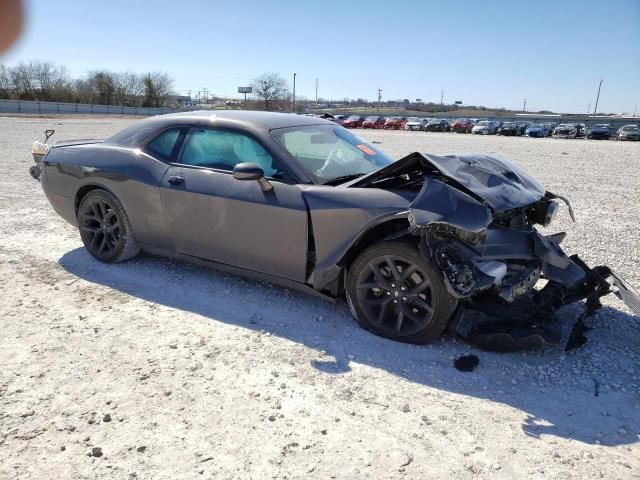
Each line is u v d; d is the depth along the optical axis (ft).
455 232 9.41
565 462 7.13
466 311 10.14
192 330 10.88
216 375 9.15
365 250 10.44
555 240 12.49
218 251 12.51
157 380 8.93
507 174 11.71
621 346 10.61
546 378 9.31
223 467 6.91
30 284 13.21
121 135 14.79
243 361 9.66
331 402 8.45
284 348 10.19
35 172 22.49
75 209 15.19
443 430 7.78
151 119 14.53
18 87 223.10
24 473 6.72
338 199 10.55
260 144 12.07
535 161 55.16
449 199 9.38
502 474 6.88
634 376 9.45
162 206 13.04
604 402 8.61
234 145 12.50
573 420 8.12
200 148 13.01
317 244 10.81
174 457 7.08
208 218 12.27
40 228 18.44
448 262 9.31
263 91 253.24
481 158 12.01
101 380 8.89
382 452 7.27
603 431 7.86
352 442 7.47
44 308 11.80
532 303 10.80
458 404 8.48
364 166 12.99
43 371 9.14
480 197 9.62
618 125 262.47
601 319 11.89
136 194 13.46
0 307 11.76
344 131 14.55
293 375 9.21
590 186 34.88
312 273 11.27
